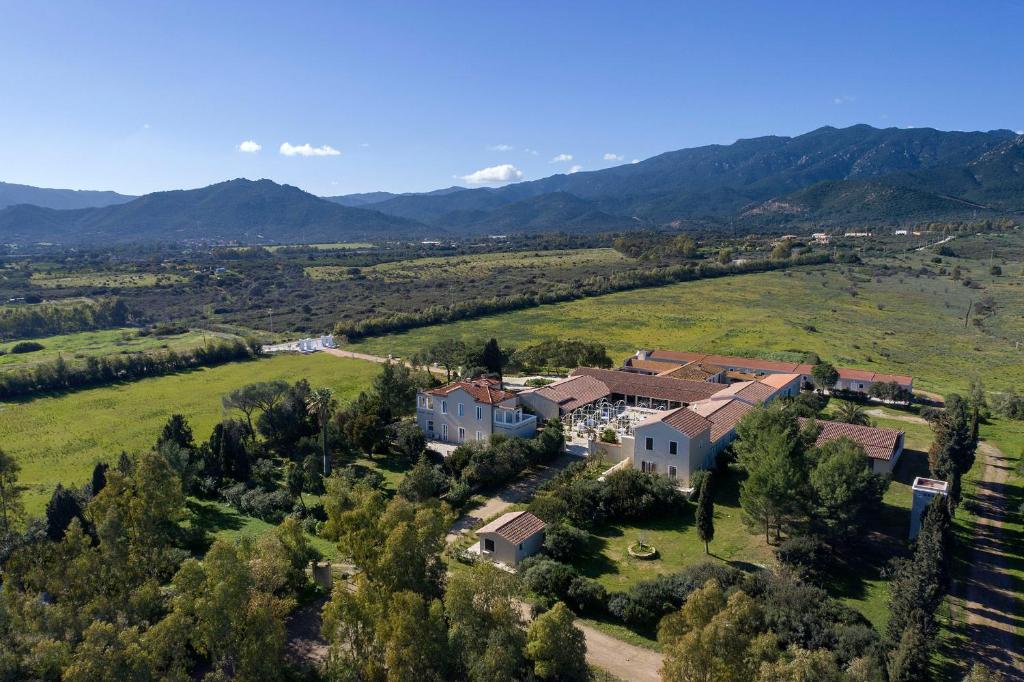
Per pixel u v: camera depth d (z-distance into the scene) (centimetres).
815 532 5784
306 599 5219
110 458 8700
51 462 8569
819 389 11456
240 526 6569
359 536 4534
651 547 5897
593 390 10288
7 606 3841
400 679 3541
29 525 5800
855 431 7750
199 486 7412
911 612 4225
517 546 5584
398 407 9269
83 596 4194
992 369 13725
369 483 7131
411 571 4231
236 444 7631
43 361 15000
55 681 3547
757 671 3447
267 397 8856
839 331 17412
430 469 7156
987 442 8956
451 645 3816
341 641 4019
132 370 13562
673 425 7262
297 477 7094
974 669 3922
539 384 11625
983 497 7062
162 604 4403
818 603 4575
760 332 17175
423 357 12950
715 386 10106
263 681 3784
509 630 3944
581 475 7288
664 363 12638
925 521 4797
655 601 4847
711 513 5731
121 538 4438
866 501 5969
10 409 11188
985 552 5859
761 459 5950
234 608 3762
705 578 4947
